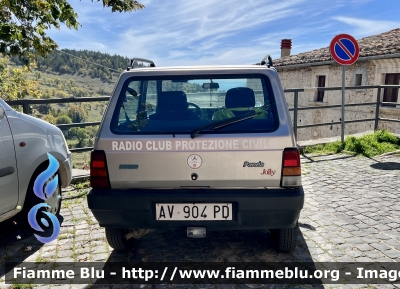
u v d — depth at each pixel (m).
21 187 3.40
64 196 4.88
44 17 6.19
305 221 3.86
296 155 2.61
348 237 3.46
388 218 3.90
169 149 2.64
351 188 5.00
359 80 12.48
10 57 6.43
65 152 4.21
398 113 10.80
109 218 2.73
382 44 11.63
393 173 5.72
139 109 2.80
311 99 15.04
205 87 2.80
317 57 14.04
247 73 2.79
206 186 2.67
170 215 2.68
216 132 2.64
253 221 2.65
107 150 2.69
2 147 3.17
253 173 2.62
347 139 7.87
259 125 2.66
